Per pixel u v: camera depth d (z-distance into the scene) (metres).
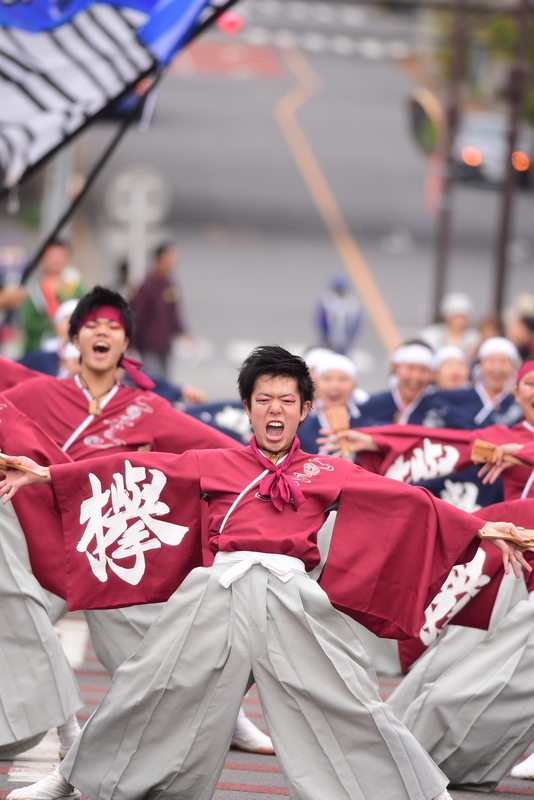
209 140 125.31
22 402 19.69
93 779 14.42
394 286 89.38
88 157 112.00
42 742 18.19
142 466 15.49
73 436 19.53
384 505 15.16
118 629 18.97
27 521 16.88
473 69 142.50
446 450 22.05
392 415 27.92
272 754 18.61
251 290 85.19
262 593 14.17
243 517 14.72
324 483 15.05
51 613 18.88
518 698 16.73
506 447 19.56
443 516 15.27
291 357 15.00
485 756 16.86
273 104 145.00
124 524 15.57
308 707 14.06
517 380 21.50
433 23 159.75
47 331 36.97
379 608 15.25
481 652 17.00
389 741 14.00
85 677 21.98
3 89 24.98
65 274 37.91
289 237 100.69
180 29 25.06
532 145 107.62
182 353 68.69
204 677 14.06
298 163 121.56
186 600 14.32
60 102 25.22
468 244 104.00
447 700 16.80
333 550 15.18
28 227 97.12
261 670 14.12
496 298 56.47
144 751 14.27
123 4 24.81
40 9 24.64
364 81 161.50
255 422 15.00
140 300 46.44
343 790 13.93
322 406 26.23
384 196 114.56
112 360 19.66
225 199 108.19
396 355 27.78
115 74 25.22
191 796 14.32
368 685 14.17
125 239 54.12
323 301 58.81
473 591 18.20
